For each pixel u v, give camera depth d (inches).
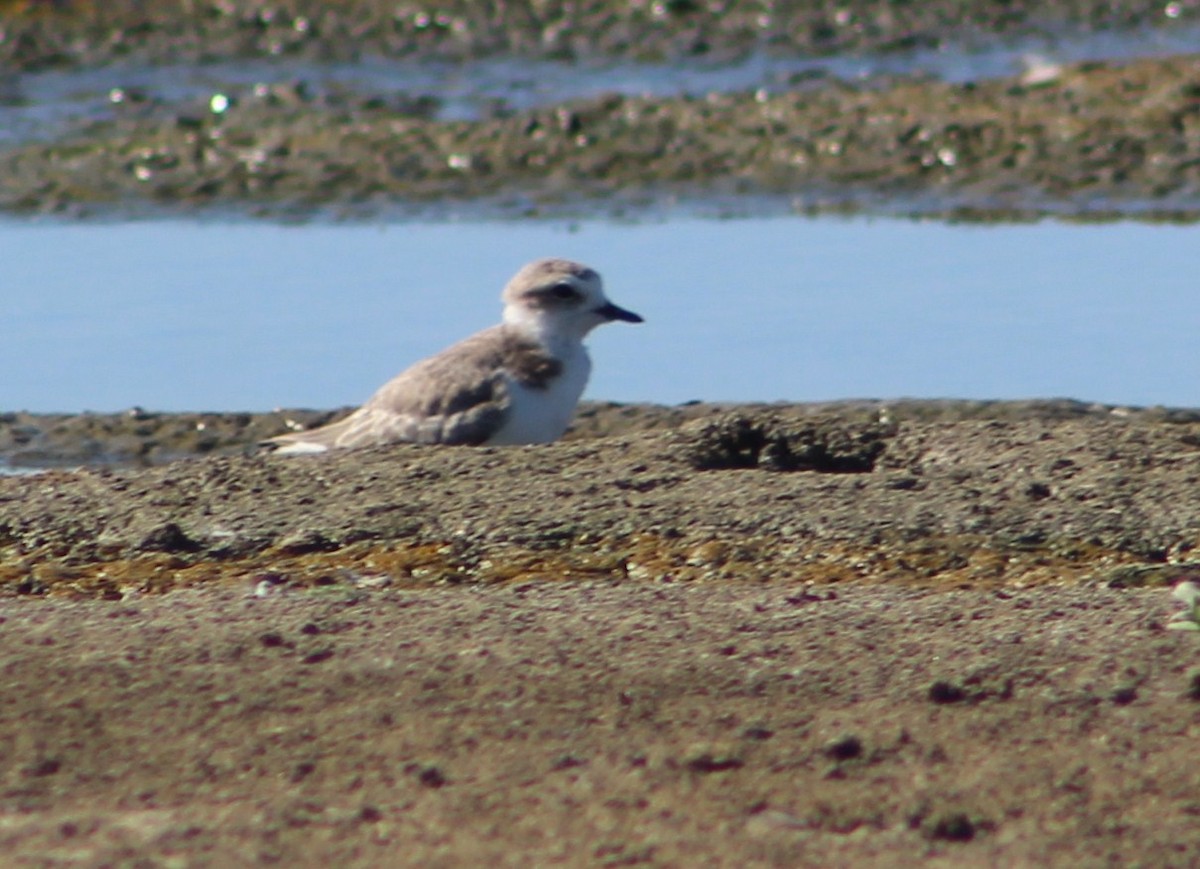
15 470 633.0
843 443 530.6
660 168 933.8
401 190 917.2
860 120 964.6
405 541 458.6
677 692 350.6
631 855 296.5
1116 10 1219.2
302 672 358.3
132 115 1032.8
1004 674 356.8
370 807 311.0
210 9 1216.2
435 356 606.5
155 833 301.4
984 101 978.1
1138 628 377.1
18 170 947.3
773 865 294.2
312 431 612.7
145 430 663.1
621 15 1214.3
